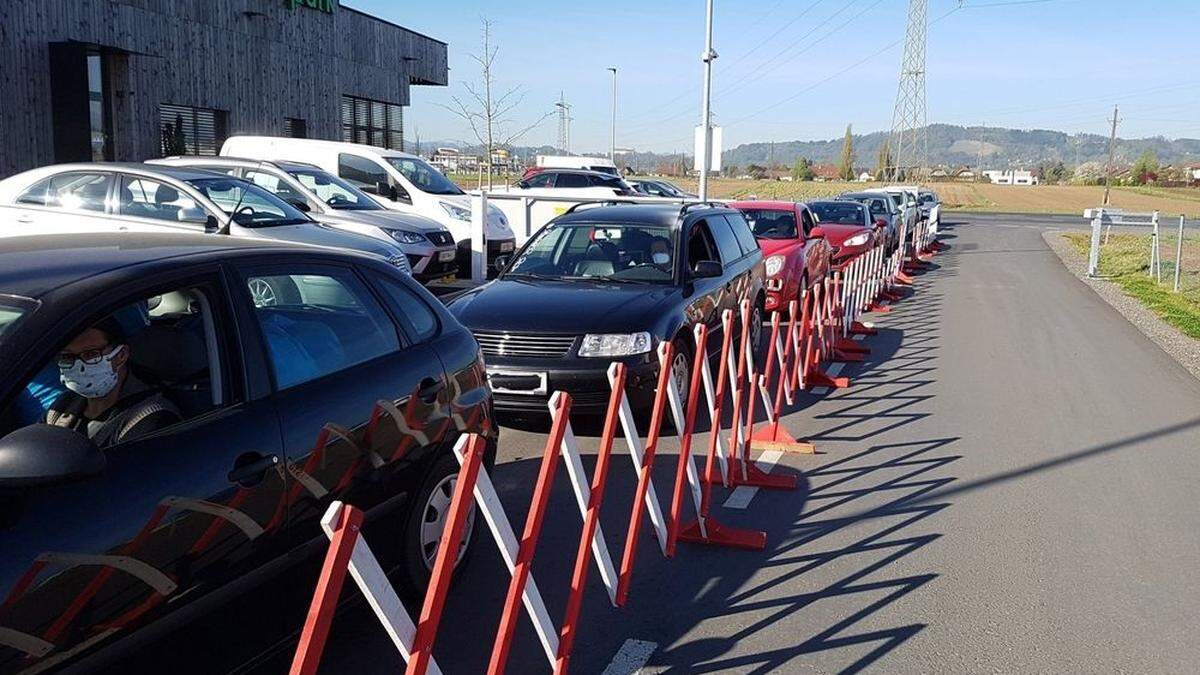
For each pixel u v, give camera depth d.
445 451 4.27
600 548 4.06
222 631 3.01
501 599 4.43
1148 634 4.23
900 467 6.65
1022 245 31.47
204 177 9.88
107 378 3.01
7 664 2.33
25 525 2.45
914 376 9.87
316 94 25.36
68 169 9.77
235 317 3.33
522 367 6.79
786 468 6.60
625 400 4.14
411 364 4.14
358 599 3.74
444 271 13.26
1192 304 16.56
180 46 20.19
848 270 11.55
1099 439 7.45
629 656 3.95
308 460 3.36
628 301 7.43
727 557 5.02
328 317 3.86
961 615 4.38
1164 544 5.29
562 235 8.73
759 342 10.52
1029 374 10.07
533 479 6.17
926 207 30.61
